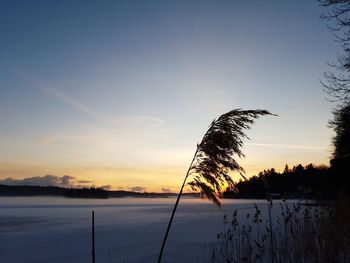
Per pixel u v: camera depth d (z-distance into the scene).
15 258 21.11
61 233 33.84
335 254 10.04
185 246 19.73
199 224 35.34
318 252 10.62
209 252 15.95
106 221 47.59
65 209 91.69
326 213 12.80
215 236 24.45
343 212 11.45
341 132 30.66
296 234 11.31
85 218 54.91
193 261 14.67
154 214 62.06
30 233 34.56
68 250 23.03
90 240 27.62
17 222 48.78
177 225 36.31
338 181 33.38
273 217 29.86
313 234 10.99
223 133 5.80
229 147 5.81
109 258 18.94
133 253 19.81
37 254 22.14
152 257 17.56
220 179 5.91
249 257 10.16
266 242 12.57
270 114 5.88
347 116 20.67
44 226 42.22
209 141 5.85
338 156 34.56
